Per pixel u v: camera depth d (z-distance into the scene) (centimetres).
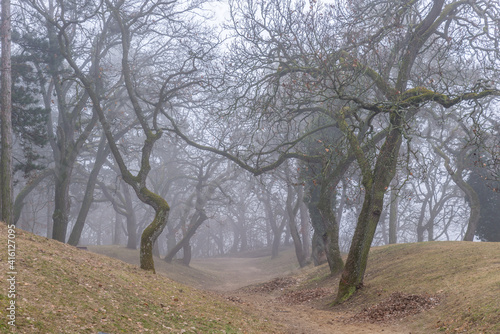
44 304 761
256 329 1138
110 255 3766
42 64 2766
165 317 977
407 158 1460
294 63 2123
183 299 1270
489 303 1057
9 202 1784
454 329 1023
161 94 2069
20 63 2511
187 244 4116
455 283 1389
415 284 1562
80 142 2822
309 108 2247
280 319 1427
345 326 1309
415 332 1114
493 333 903
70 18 2920
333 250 2394
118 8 2488
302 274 2881
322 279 2417
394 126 1549
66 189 2766
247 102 2253
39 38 2609
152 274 1614
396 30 1903
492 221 3378
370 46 1903
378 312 1384
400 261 2055
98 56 2900
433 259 1848
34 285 843
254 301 1992
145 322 882
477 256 1662
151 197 1881
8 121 1841
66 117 2847
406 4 1933
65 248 1486
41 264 1020
